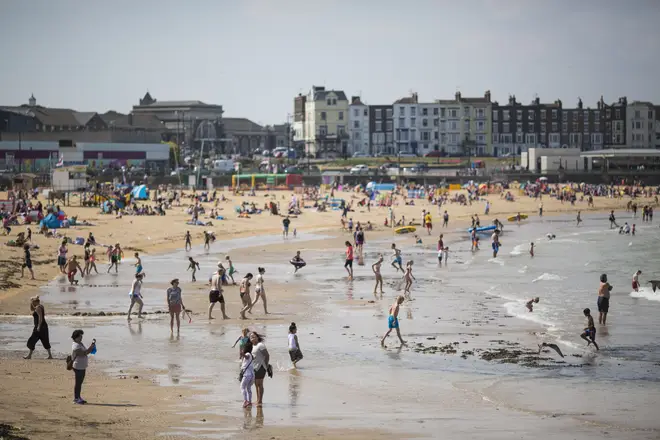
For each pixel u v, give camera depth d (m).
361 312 41.53
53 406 21.81
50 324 36.34
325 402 24.08
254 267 62.00
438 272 59.88
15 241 63.38
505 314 41.56
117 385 25.03
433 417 22.62
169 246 77.19
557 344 34.06
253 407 23.00
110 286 49.56
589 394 25.97
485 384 27.06
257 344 23.02
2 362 27.77
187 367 28.17
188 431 20.11
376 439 20.09
